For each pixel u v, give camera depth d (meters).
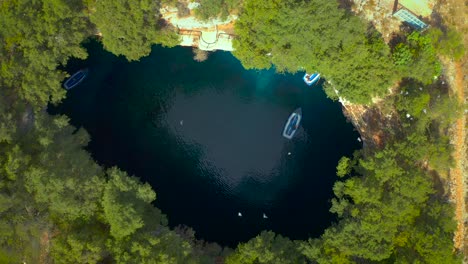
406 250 61.25
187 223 72.38
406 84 65.31
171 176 73.25
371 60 60.66
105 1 58.28
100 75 71.88
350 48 59.66
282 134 73.06
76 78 71.06
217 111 73.12
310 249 62.47
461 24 65.69
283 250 63.25
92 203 61.03
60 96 63.06
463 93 66.00
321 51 60.91
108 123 72.62
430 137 63.09
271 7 58.41
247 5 59.88
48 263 63.53
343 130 71.69
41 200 59.53
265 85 72.25
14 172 58.50
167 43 65.38
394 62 61.50
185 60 71.44
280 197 73.06
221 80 72.31
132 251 59.19
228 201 73.19
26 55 60.22
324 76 65.44
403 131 65.44
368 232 60.66
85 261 59.56
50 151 60.16
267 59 63.59
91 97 72.06
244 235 72.50
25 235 62.47
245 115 73.12
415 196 60.16
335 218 71.75
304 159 73.06
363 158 68.94
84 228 61.69
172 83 72.69
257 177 73.12
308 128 72.94
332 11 57.31
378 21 65.75
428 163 65.12
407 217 60.91
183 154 73.25
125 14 59.38
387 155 61.31
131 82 72.56
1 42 60.12
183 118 73.19
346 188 63.28
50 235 64.06
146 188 61.06
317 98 72.00
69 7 60.34
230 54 70.75
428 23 65.44
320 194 72.75
